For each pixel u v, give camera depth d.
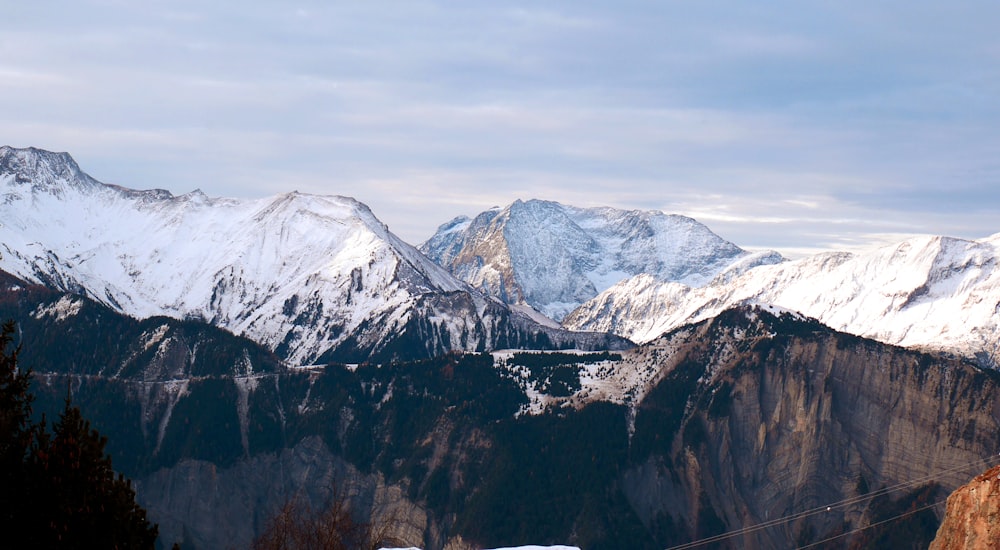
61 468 86.25
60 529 83.69
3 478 85.06
